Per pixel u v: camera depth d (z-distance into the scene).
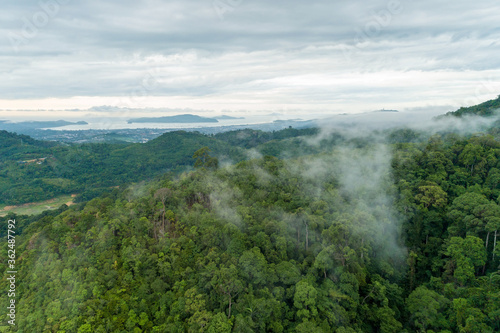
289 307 56.25
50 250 70.12
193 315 50.47
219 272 56.75
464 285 60.28
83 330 51.25
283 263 61.47
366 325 57.22
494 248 61.75
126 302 57.78
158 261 65.62
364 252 67.25
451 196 84.75
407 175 96.00
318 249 69.12
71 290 59.47
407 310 59.88
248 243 68.19
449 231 72.19
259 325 50.88
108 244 69.75
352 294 57.31
